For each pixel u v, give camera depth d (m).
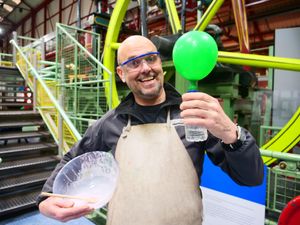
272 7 6.58
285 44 4.47
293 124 3.01
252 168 0.77
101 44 6.38
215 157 0.91
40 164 3.47
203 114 0.67
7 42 19.53
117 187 0.98
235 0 4.09
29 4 16.23
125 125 1.08
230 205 1.48
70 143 3.55
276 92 4.61
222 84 3.67
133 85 1.00
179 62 0.70
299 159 1.51
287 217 1.14
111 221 0.98
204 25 3.19
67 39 5.29
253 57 2.54
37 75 4.30
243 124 4.44
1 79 5.15
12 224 2.70
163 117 1.05
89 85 4.75
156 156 0.96
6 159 3.48
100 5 6.55
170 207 0.92
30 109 5.02
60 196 0.81
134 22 9.94
